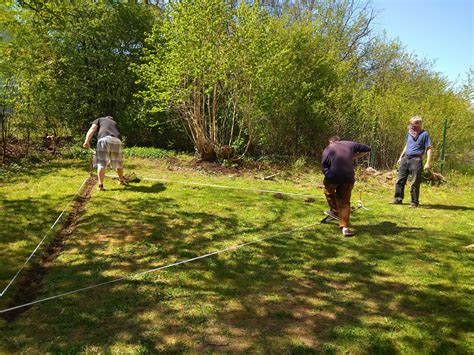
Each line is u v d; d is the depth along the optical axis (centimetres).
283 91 1177
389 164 1293
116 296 374
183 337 313
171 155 1205
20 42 1049
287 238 551
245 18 1000
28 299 370
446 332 330
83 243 502
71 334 313
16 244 480
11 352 288
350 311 362
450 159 1360
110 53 1280
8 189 723
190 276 423
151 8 1417
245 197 768
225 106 1180
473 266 473
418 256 502
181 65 948
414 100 1371
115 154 762
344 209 569
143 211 638
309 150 1334
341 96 1263
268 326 334
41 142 1178
